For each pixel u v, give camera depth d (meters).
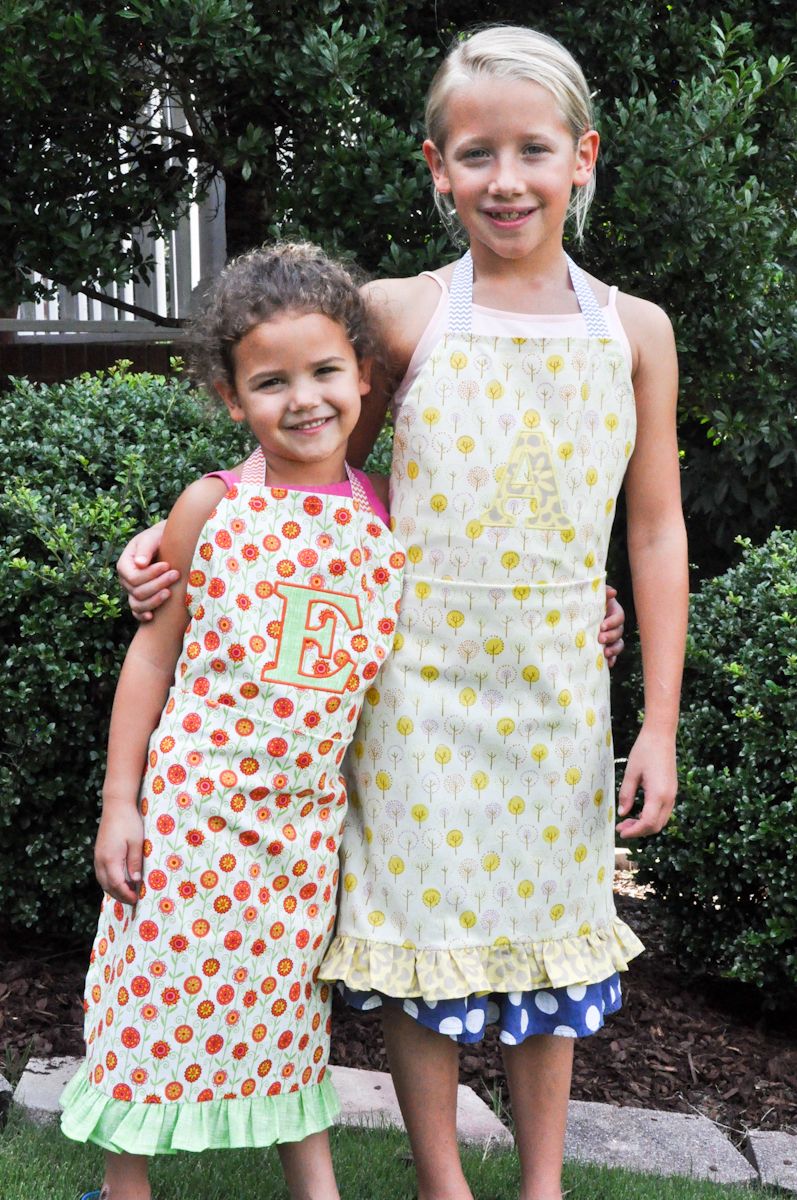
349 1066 3.15
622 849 4.99
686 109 4.20
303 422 2.07
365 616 2.13
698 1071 3.30
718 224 4.21
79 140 4.64
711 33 4.59
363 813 2.22
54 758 3.19
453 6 4.84
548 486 2.15
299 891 2.13
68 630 3.10
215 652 2.07
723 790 3.34
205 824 2.06
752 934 3.30
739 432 4.75
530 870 2.20
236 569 2.07
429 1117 2.27
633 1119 3.00
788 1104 3.17
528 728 2.18
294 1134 2.16
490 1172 2.60
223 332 2.07
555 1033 2.25
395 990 2.16
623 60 4.49
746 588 3.57
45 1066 2.91
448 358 2.14
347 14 4.52
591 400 2.16
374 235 4.39
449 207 2.66
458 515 2.14
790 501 5.58
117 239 4.75
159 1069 2.07
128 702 2.15
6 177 4.61
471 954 2.18
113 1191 2.15
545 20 4.70
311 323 2.04
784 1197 2.76
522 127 2.07
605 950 2.29
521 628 2.16
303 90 4.27
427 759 2.17
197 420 3.48
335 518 2.11
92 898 3.36
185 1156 2.60
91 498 3.25
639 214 4.18
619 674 5.05
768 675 3.36
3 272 4.65
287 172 4.62
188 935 2.06
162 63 4.44
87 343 6.27
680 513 2.36
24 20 4.09
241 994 2.09
